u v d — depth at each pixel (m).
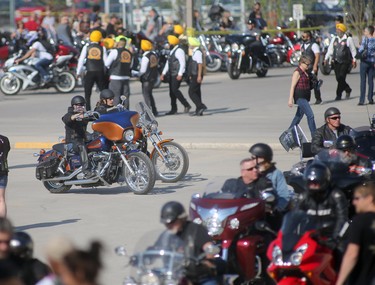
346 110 68.62
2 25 132.88
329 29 114.50
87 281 14.31
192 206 25.94
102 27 101.56
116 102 66.81
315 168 24.69
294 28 117.12
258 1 124.69
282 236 23.09
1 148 33.41
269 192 26.31
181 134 59.66
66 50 90.62
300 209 25.02
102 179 42.56
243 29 120.00
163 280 20.23
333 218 24.52
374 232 20.38
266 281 25.56
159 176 45.12
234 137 57.34
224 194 26.34
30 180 47.59
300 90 52.34
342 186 27.98
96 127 42.53
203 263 21.77
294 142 40.50
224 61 107.12
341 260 23.52
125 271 28.61
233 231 25.11
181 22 134.62
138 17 124.62
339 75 74.31
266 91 84.62
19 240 19.81
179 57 69.25
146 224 35.72
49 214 38.41
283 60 108.25
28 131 64.50
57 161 43.38
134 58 94.12
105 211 38.66
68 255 14.31
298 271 22.64
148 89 69.00
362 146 34.06
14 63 90.06
